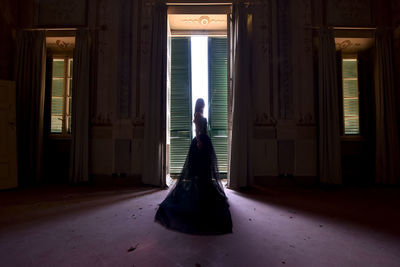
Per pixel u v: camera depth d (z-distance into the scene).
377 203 2.45
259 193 3.00
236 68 3.48
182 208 1.92
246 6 3.66
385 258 1.23
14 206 2.28
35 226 1.69
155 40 3.63
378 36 3.74
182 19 3.92
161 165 3.45
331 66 3.62
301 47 3.74
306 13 3.77
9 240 1.44
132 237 1.49
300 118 3.65
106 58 3.76
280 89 3.69
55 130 3.91
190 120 4.21
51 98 3.92
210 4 3.72
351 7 3.79
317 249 1.33
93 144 3.66
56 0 3.83
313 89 3.69
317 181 3.58
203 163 2.09
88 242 1.41
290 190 3.20
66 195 2.81
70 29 3.77
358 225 1.75
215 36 4.30
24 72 3.67
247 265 1.14
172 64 4.29
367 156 3.81
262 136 3.63
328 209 2.21
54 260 1.19
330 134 3.52
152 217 1.91
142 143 3.64
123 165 3.62
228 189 3.29
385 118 3.63
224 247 1.35
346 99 3.97
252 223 1.79
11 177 3.29
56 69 4.00
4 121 3.31
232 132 3.38
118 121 3.68
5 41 3.63
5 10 3.61
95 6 3.81
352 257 1.24
